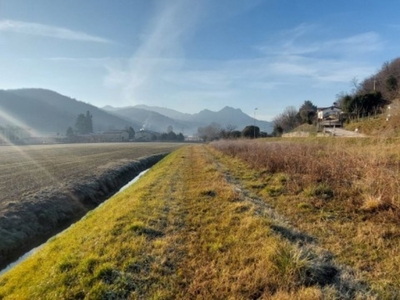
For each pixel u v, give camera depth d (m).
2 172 23.23
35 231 11.43
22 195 14.55
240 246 5.22
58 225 12.92
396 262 4.25
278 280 3.94
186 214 7.66
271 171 12.53
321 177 9.25
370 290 3.59
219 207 7.92
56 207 13.86
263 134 71.50
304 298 3.44
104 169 25.25
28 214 12.05
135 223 6.77
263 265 4.36
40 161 32.75
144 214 7.79
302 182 9.39
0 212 11.52
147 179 16.89
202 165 19.61
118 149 61.75
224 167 17.34
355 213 6.51
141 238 5.97
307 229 5.84
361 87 61.59
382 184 7.17
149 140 143.88
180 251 5.31
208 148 46.41
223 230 6.15
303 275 3.95
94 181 19.81
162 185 12.77
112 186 21.69
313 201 7.64
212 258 4.91
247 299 3.71
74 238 7.15
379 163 8.81
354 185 7.98
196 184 11.96
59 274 4.82
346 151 10.98
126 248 5.50
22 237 10.53
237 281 4.10
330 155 10.89
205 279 4.28
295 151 13.74
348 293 3.55
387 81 44.53
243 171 14.52
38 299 4.25
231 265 4.59
